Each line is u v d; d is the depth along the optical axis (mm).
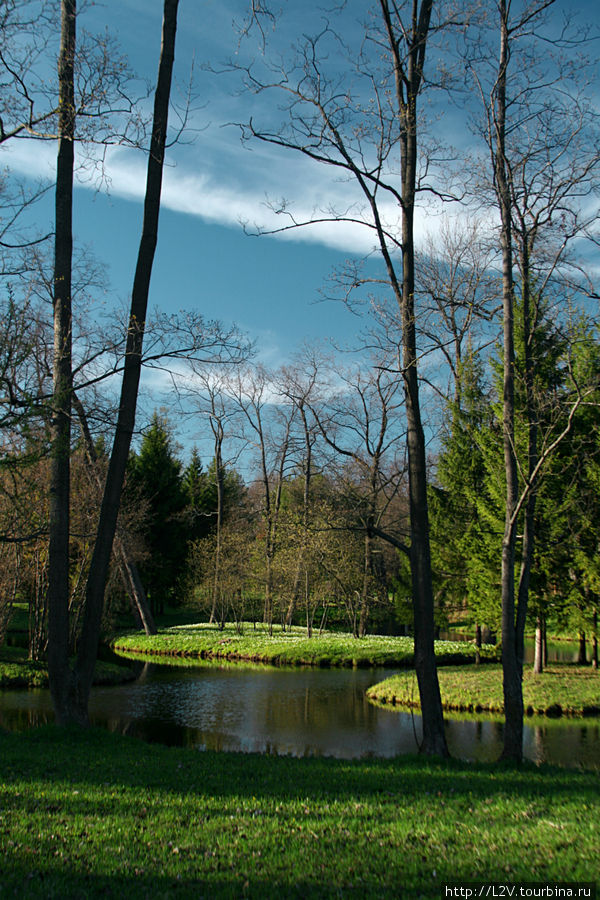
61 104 10602
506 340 12609
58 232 12477
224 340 12797
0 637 24875
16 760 9406
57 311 12164
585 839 6277
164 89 13242
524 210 12703
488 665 26484
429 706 11555
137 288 13039
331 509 30375
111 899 4809
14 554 24562
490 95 12070
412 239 12328
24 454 8406
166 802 7328
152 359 12766
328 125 11578
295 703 21266
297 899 4910
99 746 10977
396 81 11789
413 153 12211
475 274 19297
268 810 7172
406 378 12234
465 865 5648
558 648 34969
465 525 28141
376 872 5477
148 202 13211
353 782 8719
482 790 8375
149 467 49875
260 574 41375
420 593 11875
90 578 12656
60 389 9602
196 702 21312
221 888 5055
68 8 12320
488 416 23938
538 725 18094
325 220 12336
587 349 14930
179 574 51344
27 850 5664
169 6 13227
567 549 22047
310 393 40438
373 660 30578
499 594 24094
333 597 39562
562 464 21031
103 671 26062
